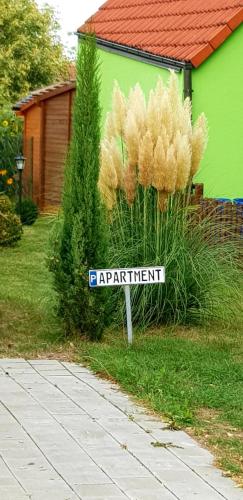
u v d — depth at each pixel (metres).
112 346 10.61
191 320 11.94
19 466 6.58
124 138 12.12
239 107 18.25
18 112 26.28
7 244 18.56
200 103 17.92
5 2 41.22
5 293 13.62
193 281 11.85
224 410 8.34
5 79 40.09
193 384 9.13
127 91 19.56
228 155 18.33
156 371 9.36
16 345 10.42
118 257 11.69
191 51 17.70
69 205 10.75
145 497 6.14
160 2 20.50
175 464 6.79
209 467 6.79
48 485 6.25
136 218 11.90
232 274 12.15
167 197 11.62
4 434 7.26
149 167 11.56
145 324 11.74
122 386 8.84
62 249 10.79
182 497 6.18
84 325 10.77
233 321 12.09
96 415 7.87
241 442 7.43
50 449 6.95
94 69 10.74
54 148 24.86
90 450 6.98
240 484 6.48
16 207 22.31
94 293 10.71
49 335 10.88
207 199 15.69
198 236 12.08
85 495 6.11
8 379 8.96
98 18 21.38
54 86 25.31
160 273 10.62
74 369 9.47
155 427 7.63
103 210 10.97
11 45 40.69
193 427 7.73
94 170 10.72
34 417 7.73
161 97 11.76
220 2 18.78
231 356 10.46
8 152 25.88
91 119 10.73
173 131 11.79
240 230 15.18
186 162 11.66
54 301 11.44
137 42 19.16
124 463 6.75
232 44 18.00
